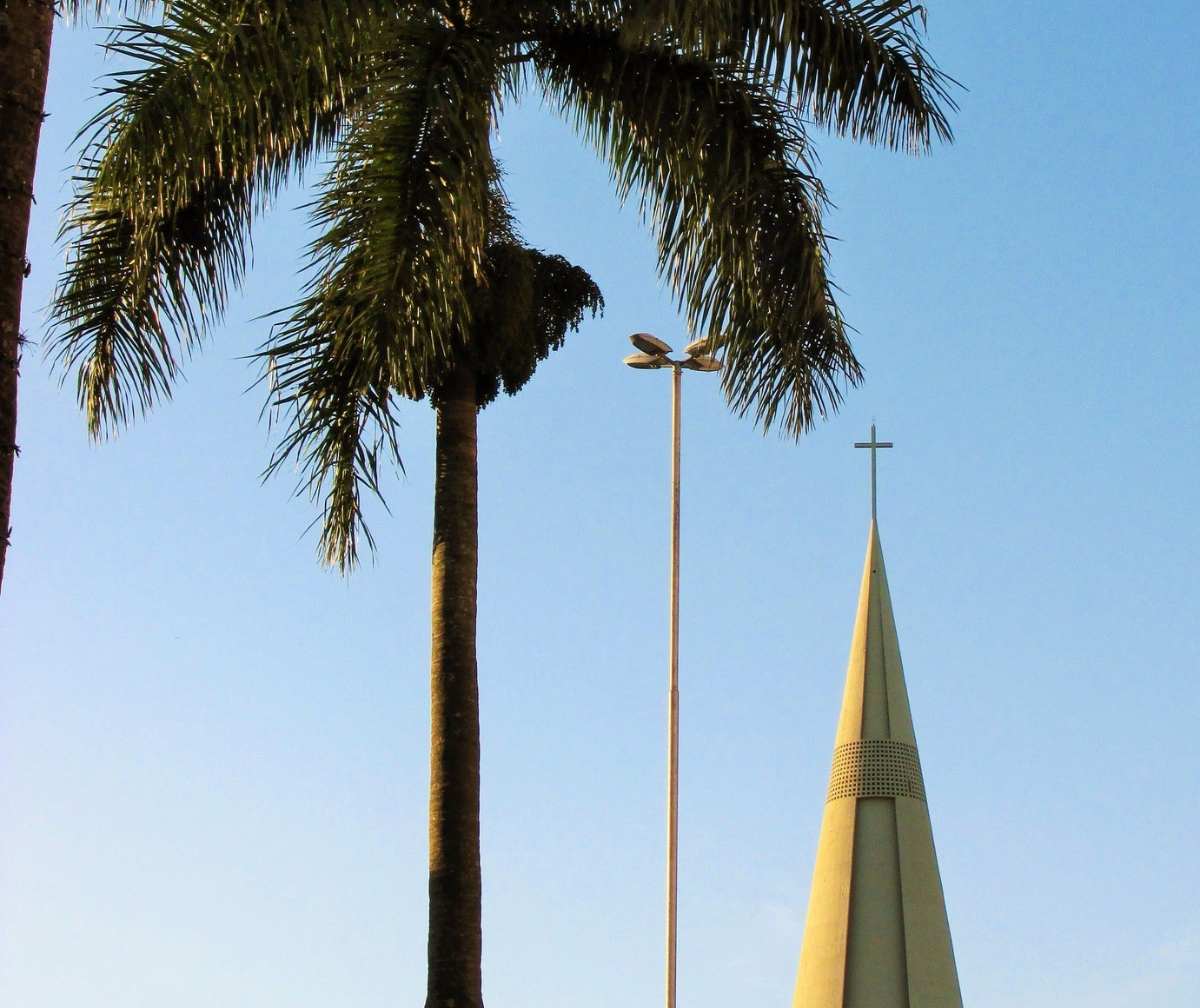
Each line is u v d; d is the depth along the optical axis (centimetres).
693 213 1853
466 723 1870
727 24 1759
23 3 1238
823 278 1842
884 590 4494
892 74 1847
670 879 3102
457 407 1966
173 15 1698
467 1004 1789
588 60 1895
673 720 3259
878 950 4069
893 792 4225
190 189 1936
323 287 1720
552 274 2045
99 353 1922
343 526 1739
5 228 1202
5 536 1168
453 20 1897
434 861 1834
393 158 1719
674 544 3400
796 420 1852
